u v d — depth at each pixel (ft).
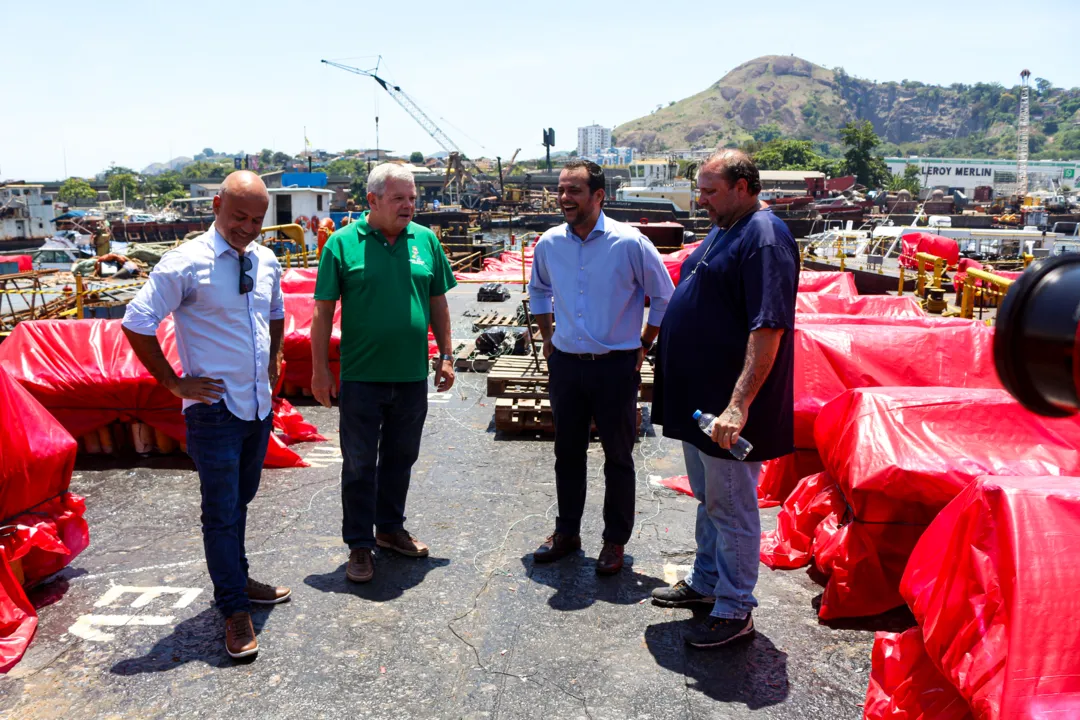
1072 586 7.17
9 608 11.09
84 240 216.13
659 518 15.75
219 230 10.96
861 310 27.17
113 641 11.10
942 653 8.00
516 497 16.79
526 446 20.25
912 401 12.37
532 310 14.06
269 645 11.00
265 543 14.44
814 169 506.07
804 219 197.98
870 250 103.96
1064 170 568.41
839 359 16.60
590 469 18.58
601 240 12.72
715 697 9.83
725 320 10.53
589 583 12.94
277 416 20.20
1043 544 7.42
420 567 13.51
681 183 244.22
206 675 10.27
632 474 13.15
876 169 467.52
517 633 11.35
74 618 11.73
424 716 9.45
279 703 9.69
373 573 13.17
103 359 18.53
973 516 8.13
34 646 10.96
